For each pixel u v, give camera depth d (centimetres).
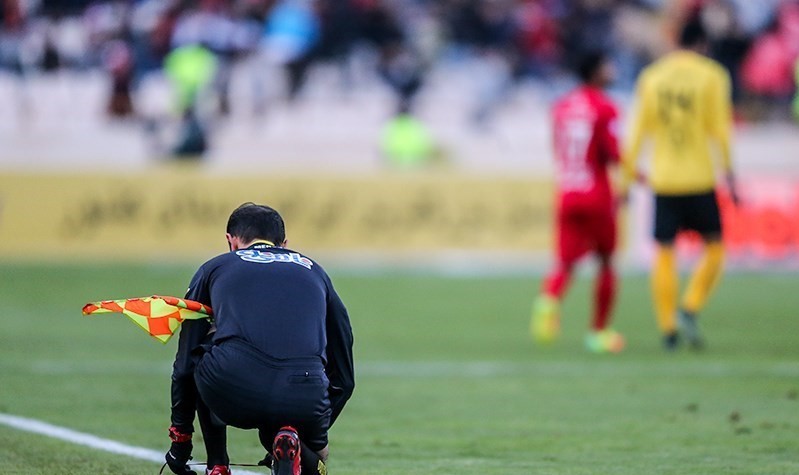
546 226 6781
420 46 8375
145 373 3522
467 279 6353
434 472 2256
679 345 4319
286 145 7969
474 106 8350
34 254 6725
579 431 2716
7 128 7944
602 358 3978
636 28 9012
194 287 1841
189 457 1895
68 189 6756
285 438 1688
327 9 8350
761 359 3953
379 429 2738
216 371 1738
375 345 4231
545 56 8638
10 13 8231
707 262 4166
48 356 3825
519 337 4488
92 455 2359
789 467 2306
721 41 8162
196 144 7419
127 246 6725
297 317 1777
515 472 2256
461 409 3016
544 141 8250
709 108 4134
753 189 6744
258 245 1889
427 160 7681
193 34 8138
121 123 7862
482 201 6794
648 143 6900
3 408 2917
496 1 8750
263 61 8156
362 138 8131
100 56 8300
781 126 8081
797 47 8350
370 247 6756
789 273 6744
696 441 2591
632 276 6638
